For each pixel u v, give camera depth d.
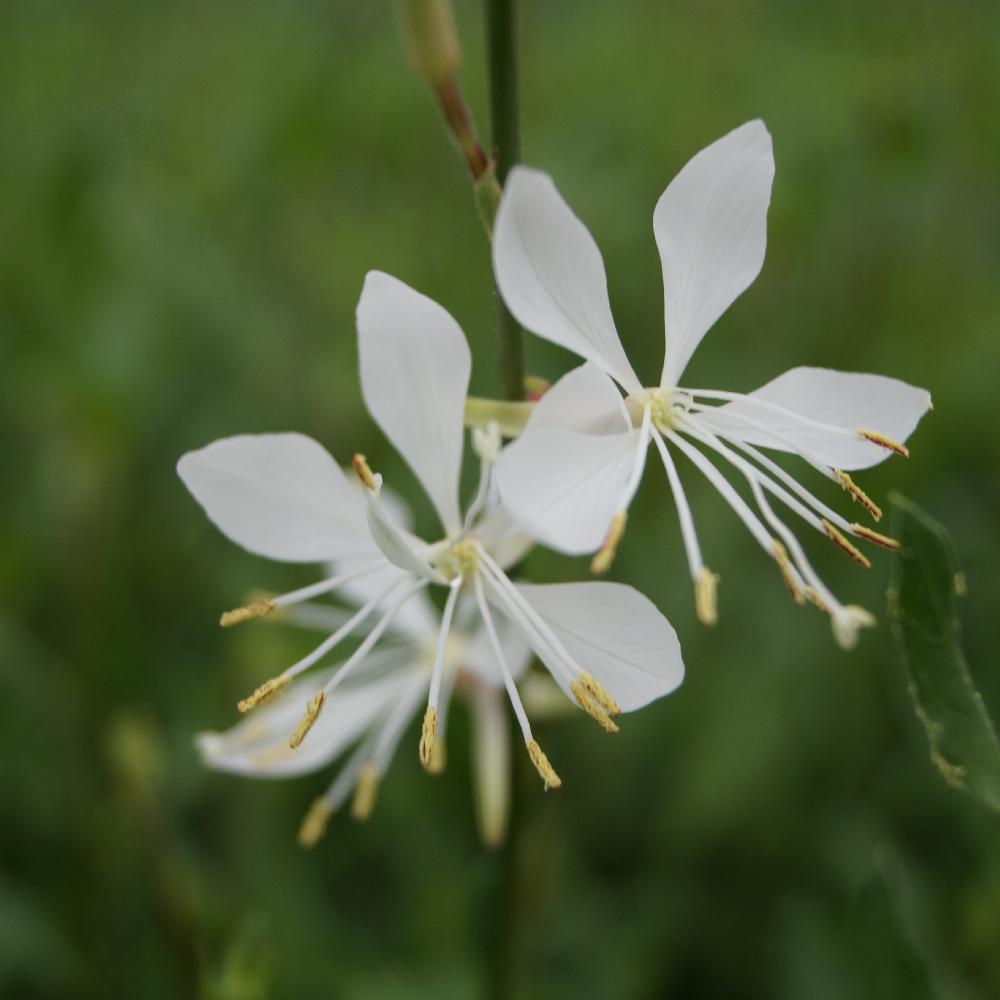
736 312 0.28
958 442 0.25
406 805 0.22
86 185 0.29
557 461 0.16
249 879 0.22
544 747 0.18
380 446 0.26
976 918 0.21
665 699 0.23
